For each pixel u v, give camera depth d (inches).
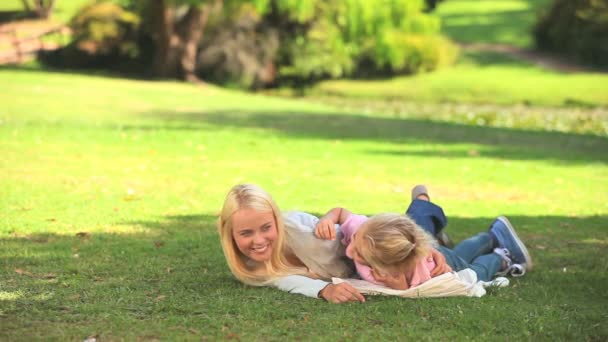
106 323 142.5
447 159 428.5
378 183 344.2
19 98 690.8
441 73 1245.7
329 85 1208.2
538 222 265.4
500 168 399.9
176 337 135.1
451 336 137.6
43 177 323.0
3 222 235.9
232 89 1163.9
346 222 176.4
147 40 1227.2
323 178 352.2
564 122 808.9
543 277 188.1
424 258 162.9
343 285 161.3
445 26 1572.3
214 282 174.9
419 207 189.5
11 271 180.7
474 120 811.4
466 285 165.0
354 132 547.2
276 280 168.2
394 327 142.4
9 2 1678.2
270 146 455.5
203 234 229.5
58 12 1599.4
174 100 770.2
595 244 231.5
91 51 1200.2
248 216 163.8
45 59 1211.9
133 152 410.6
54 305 153.3
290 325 142.7
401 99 1118.4
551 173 387.9
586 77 1162.0
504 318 148.6
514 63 1284.4
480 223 262.8
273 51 1197.7
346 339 135.1
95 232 228.4
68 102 683.4
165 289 167.9
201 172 358.3
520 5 1710.1
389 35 1229.1
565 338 138.6
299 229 174.2
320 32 1214.3
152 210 266.2
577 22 1295.5
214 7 1141.7
